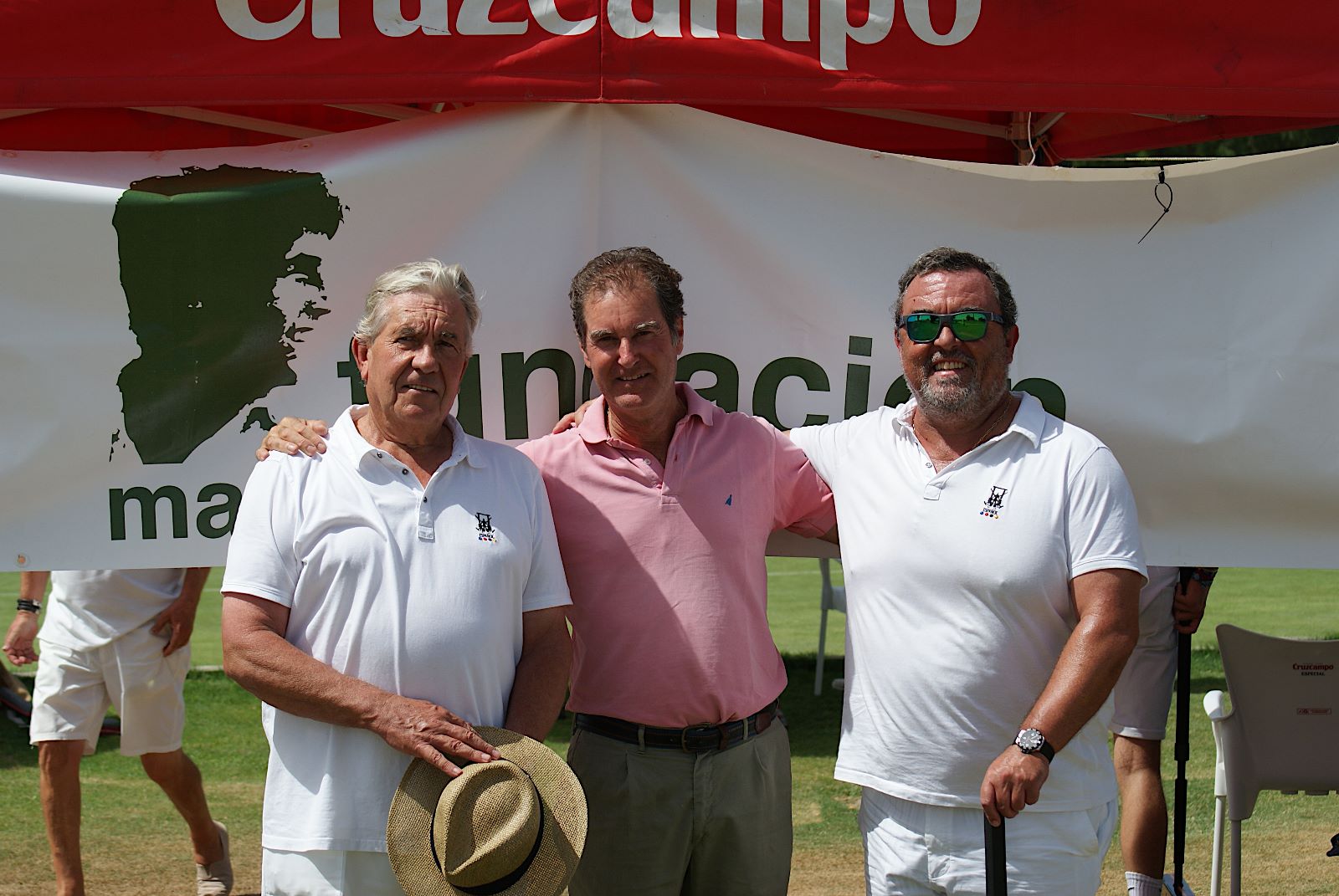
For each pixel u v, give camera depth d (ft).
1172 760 20.12
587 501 10.32
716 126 11.66
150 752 14.44
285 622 8.97
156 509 11.16
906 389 11.85
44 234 10.94
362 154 11.34
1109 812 9.80
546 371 11.62
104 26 10.43
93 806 18.15
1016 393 10.19
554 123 11.50
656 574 10.18
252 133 13.93
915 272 9.88
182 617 14.43
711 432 10.62
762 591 10.69
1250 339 11.75
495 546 9.11
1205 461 11.79
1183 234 11.76
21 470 10.93
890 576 9.68
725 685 10.19
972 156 17.24
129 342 11.07
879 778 9.73
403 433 9.21
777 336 11.82
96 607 14.06
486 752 8.62
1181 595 13.96
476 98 10.80
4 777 19.27
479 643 8.93
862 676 9.91
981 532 9.37
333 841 8.71
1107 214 11.80
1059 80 10.97
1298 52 10.94
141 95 10.48
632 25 10.84
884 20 10.91
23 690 22.38
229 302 11.21
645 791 10.19
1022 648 9.34
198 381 11.18
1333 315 11.69
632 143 11.60
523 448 10.67
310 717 8.63
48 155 11.10
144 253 11.07
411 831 8.61
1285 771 13.14
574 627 10.41
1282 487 11.78
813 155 11.75
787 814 10.85
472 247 11.48
